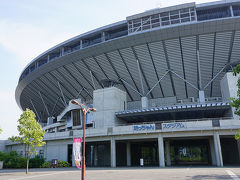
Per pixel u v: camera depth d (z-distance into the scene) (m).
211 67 37.69
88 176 17.30
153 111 35.06
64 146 35.59
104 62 41.38
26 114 23.72
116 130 30.30
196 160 36.22
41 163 34.69
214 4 34.19
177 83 42.03
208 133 27.06
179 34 33.94
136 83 43.78
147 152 38.66
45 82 52.94
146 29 36.50
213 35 33.38
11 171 26.28
